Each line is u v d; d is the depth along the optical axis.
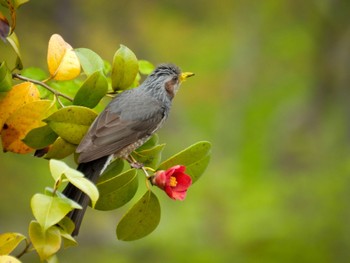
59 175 4.71
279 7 20.64
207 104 19.88
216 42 20.36
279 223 15.22
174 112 19.06
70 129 5.53
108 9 17.41
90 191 4.68
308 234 15.24
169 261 15.16
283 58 21.05
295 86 20.86
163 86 6.83
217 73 20.14
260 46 20.69
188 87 19.84
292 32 20.83
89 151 5.54
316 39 20.55
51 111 5.53
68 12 16.41
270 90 20.73
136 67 5.82
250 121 20.16
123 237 5.50
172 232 15.27
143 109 6.33
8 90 5.46
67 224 5.02
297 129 19.77
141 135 6.21
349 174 16.31
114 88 5.83
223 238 15.40
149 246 15.41
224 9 20.23
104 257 15.50
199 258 14.96
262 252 15.05
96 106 5.89
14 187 15.30
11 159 15.27
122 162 5.93
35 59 15.34
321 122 19.83
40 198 4.66
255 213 15.48
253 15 20.58
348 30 20.11
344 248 15.22
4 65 5.39
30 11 15.72
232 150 19.39
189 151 5.60
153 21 18.44
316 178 16.61
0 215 15.13
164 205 15.77
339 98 20.00
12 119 5.47
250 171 18.14
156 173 5.42
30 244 5.05
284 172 18.28
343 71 20.09
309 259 14.92
